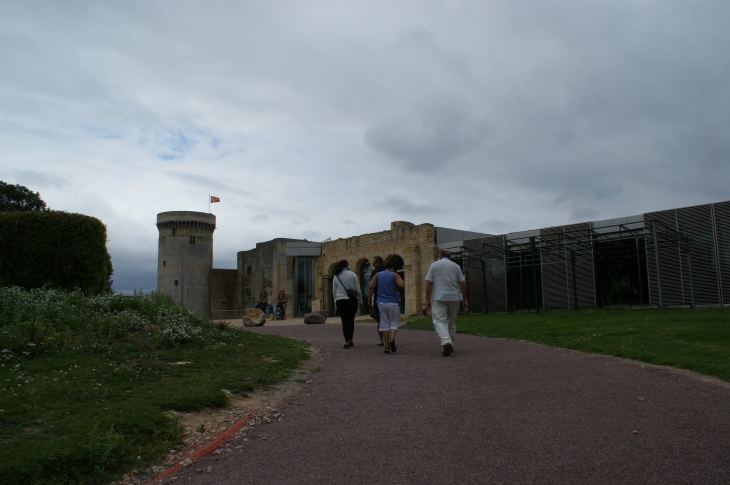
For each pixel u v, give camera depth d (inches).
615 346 381.4
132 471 161.3
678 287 784.9
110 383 242.8
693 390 244.4
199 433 198.2
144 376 264.8
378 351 427.8
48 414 191.5
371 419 218.8
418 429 201.6
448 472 157.9
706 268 761.6
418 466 163.8
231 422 215.3
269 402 252.2
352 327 461.1
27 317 347.6
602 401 231.9
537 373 301.9
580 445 175.9
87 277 523.2
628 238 844.6
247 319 823.7
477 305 1075.9
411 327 723.4
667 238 783.7
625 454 165.8
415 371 321.1
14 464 146.7
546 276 956.0
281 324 922.7
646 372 292.5
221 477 160.6
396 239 1245.1
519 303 1000.2
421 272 1181.1
